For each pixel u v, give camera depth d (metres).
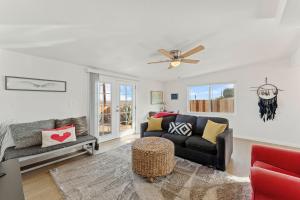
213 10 1.91
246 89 4.63
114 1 1.63
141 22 2.07
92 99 3.88
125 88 5.02
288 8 1.76
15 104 2.77
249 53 3.60
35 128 2.85
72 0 1.56
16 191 1.12
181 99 6.12
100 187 2.14
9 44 2.45
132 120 5.28
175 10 1.86
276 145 4.07
